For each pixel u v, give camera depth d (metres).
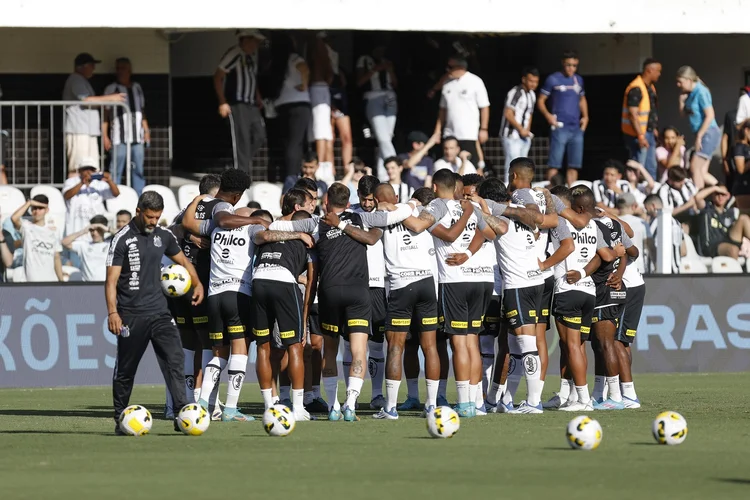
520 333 40.88
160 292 35.34
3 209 60.44
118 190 61.12
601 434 30.58
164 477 25.31
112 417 41.62
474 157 69.69
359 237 38.19
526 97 71.38
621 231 43.00
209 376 39.12
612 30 68.62
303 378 39.31
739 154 70.50
